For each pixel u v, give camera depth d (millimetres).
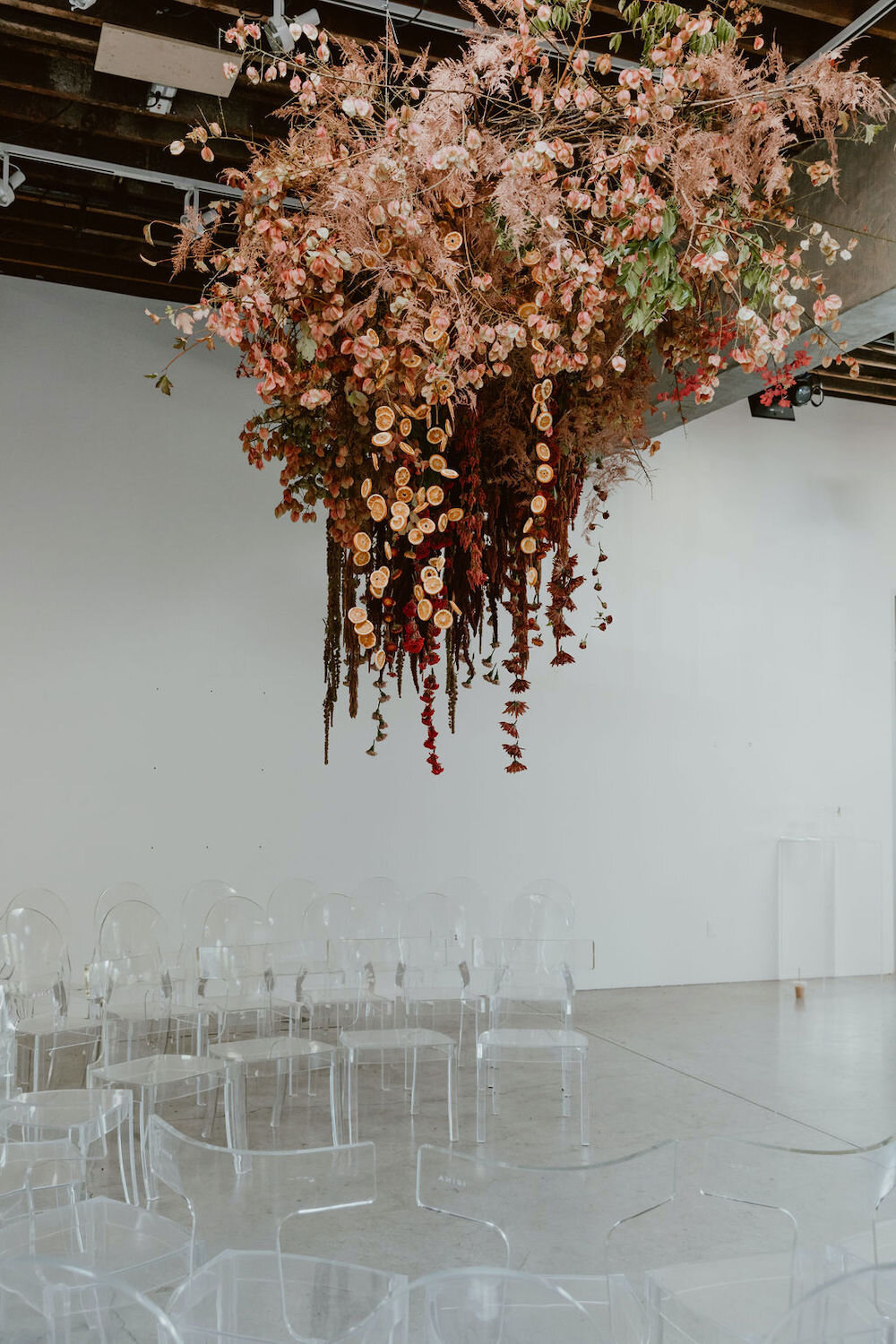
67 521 6863
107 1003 4738
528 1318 2053
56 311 6914
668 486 8430
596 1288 2666
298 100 3219
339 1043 5215
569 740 7984
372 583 3156
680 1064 6023
